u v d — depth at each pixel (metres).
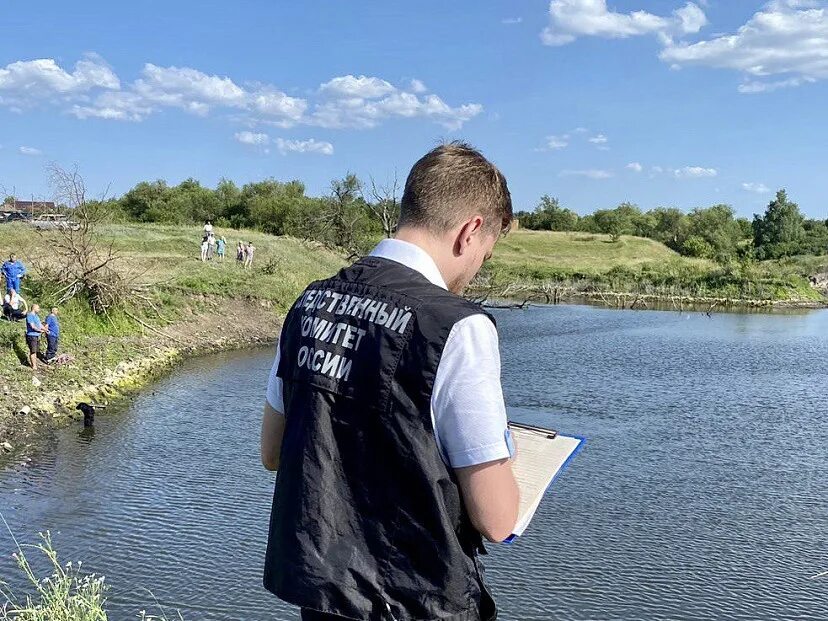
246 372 26.22
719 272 81.38
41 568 10.78
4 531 11.98
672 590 11.16
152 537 12.14
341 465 1.85
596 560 12.10
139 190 82.00
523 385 26.39
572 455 2.45
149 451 16.67
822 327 51.56
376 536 1.83
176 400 21.64
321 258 56.53
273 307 37.34
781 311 67.31
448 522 1.82
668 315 58.12
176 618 9.79
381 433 1.82
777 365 33.16
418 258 2.00
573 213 135.12
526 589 11.09
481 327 1.85
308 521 1.85
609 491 15.43
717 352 36.94
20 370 20.73
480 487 1.81
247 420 19.70
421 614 1.81
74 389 20.81
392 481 1.82
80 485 14.34
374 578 1.83
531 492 2.17
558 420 21.33
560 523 13.61
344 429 1.86
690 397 25.31
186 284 35.16
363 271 2.02
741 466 17.45
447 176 2.00
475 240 2.05
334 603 1.83
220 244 43.19
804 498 15.34
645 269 85.62
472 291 60.91
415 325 1.84
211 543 12.04
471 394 1.79
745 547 12.82
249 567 11.28
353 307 1.94
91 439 17.41
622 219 129.75
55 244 28.58
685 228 123.56
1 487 14.01
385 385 1.82
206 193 81.62
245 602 10.29
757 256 115.69
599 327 47.38
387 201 44.97
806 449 19.05
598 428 20.56
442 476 1.81
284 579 1.88
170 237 48.03
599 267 89.00
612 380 28.02
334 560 1.83
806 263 99.19
